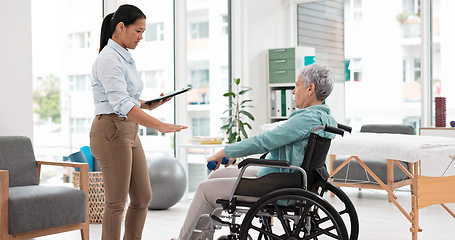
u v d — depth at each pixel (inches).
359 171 208.7
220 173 126.9
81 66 211.0
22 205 128.4
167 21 229.1
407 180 210.8
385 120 252.8
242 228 100.5
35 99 197.5
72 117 209.8
